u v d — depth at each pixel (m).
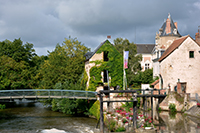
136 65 55.31
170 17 59.88
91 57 37.88
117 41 56.47
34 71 52.47
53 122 30.41
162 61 40.00
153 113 34.25
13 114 36.62
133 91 24.42
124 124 24.42
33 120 31.78
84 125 28.44
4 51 47.78
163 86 39.69
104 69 38.00
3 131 25.81
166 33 58.44
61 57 47.03
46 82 43.06
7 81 41.69
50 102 43.28
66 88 38.94
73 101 35.88
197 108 32.31
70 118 33.09
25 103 51.25
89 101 35.41
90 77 37.75
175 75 38.78
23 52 49.09
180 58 38.78
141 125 23.94
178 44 38.78
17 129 26.75
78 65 45.75
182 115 32.62
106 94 37.03
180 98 35.22
